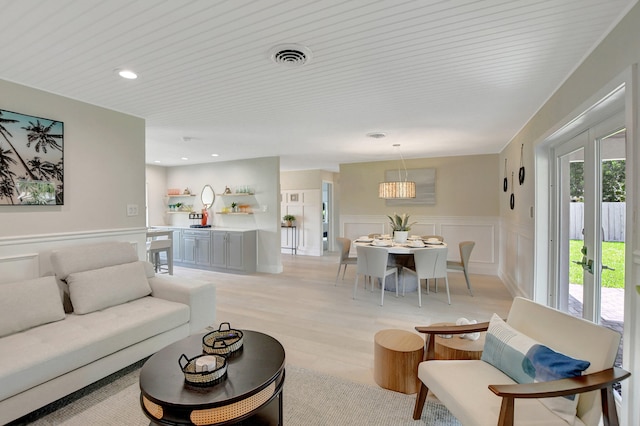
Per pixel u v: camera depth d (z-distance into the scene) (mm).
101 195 3201
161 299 2912
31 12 1636
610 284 2178
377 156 6328
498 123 3855
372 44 1986
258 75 2453
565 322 1604
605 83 1866
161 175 7461
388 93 2846
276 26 1783
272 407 1868
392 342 2336
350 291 4820
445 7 1609
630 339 1596
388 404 2082
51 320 2273
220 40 1931
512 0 1553
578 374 1350
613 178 2141
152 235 5539
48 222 2789
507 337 1727
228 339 1890
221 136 4520
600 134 2297
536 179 3393
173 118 3631
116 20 1716
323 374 2451
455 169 6250
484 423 1338
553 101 2812
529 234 3707
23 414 1755
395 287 4688
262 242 6379
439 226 6387
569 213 2922
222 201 6867
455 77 2492
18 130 2582
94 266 2748
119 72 2387
